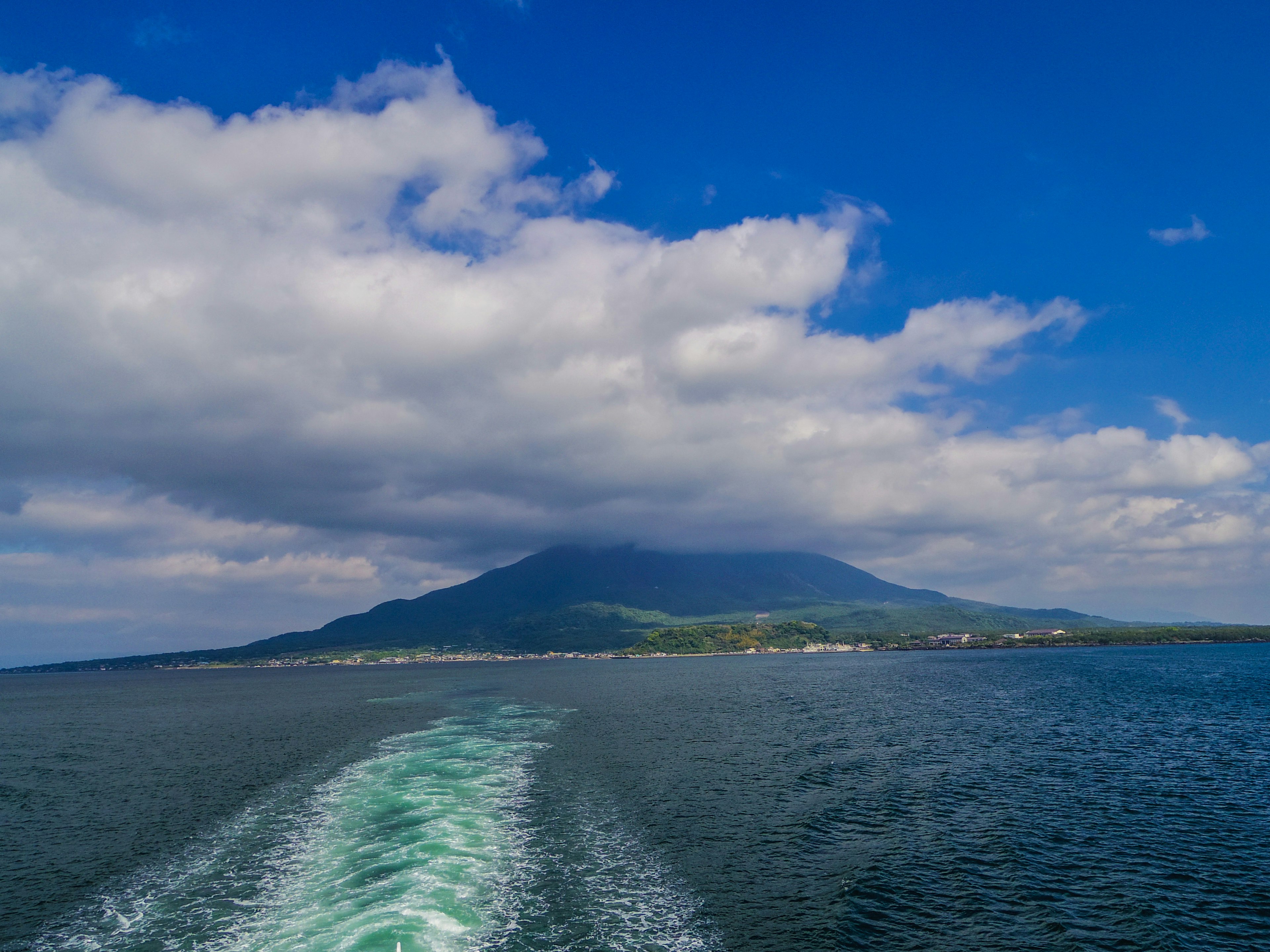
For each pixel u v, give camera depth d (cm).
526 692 13812
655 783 4950
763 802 4416
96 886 3250
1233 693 10338
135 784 5572
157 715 11862
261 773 5822
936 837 3694
